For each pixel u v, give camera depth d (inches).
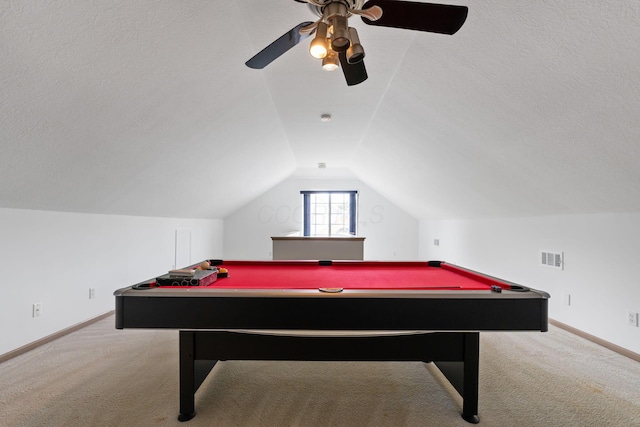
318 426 61.8
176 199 152.3
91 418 62.9
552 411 66.5
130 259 142.9
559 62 55.1
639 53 46.7
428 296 55.8
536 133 76.2
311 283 72.4
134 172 102.7
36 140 65.6
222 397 72.2
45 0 41.9
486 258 164.6
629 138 62.4
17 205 89.0
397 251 264.8
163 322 56.4
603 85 54.5
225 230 262.5
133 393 72.1
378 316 55.8
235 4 58.6
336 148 167.5
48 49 48.5
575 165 80.4
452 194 155.1
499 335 109.3
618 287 95.0
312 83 92.3
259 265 101.6
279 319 56.1
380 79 88.9
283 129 134.6
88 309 118.0
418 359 65.9
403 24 47.4
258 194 249.9
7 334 88.4
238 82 84.8
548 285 121.9
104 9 47.3
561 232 115.9
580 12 45.6
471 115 84.0
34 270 96.4
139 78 63.6
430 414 66.1
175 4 52.2
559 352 95.4
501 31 55.3
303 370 86.4
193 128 94.9
